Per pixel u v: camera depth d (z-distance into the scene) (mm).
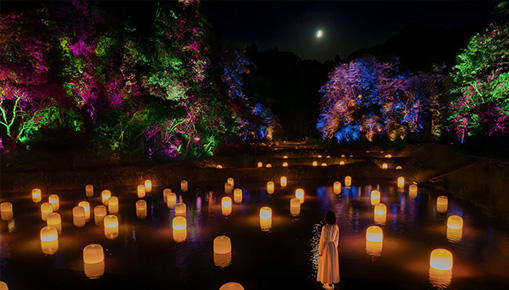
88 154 22266
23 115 19828
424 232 11484
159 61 24109
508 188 14656
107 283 7793
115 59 23500
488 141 27547
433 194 18031
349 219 13086
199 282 7785
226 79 30453
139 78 23734
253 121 33219
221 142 30969
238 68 31484
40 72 18172
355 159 29047
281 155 33156
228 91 30781
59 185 19188
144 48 23750
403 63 55438
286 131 69750
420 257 9273
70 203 16031
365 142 43125
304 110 71312
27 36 17609
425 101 42125
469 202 16000
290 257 9234
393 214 13844
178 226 11688
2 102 20438
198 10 26531
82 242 10586
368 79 44719
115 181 20281
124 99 23219
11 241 10773
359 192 18547
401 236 11062
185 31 25484
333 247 7484
